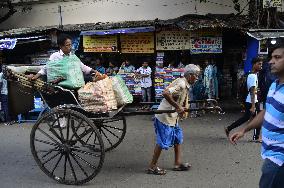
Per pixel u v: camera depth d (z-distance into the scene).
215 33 10.74
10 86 6.07
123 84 5.32
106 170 5.68
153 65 12.59
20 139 7.98
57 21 14.27
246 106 7.09
